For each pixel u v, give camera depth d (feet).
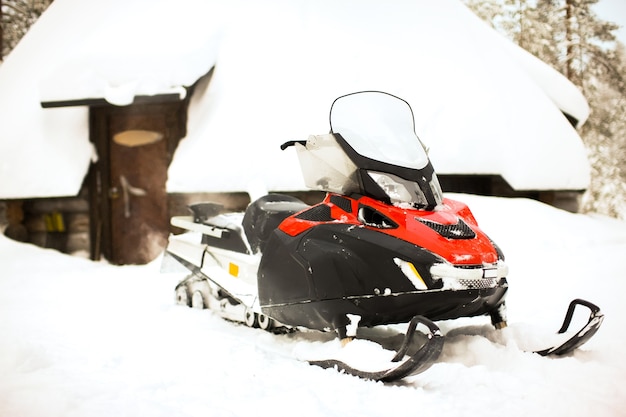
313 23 29.43
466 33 29.40
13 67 32.96
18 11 63.72
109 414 7.02
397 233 9.46
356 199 10.06
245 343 10.86
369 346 8.87
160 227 28.68
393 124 10.84
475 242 9.55
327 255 9.76
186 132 28.07
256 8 30.25
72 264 23.77
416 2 30.71
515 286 16.06
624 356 9.16
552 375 8.34
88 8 33.27
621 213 57.82
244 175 24.70
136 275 21.40
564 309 13.41
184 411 7.19
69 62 27.12
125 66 26.27
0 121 29.78
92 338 11.43
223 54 28.45
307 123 25.85
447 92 26.84
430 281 9.00
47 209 29.76
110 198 29.19
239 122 25.85
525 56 33.12
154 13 30.37
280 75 27.25
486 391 7.77
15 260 23.58
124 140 28.96
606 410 7.09
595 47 66.54
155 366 9.32
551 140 26.96
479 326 10.39
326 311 9.75
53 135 28.78
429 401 7.51
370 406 7.42
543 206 23.97
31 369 9.13
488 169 25.23
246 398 7.73
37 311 14.58
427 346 7.72
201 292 14.21
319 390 8.04
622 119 65.26
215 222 13.99
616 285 15.30
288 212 12.32
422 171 10.13
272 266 10.79
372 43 28.63
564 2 69.36
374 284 9.31
